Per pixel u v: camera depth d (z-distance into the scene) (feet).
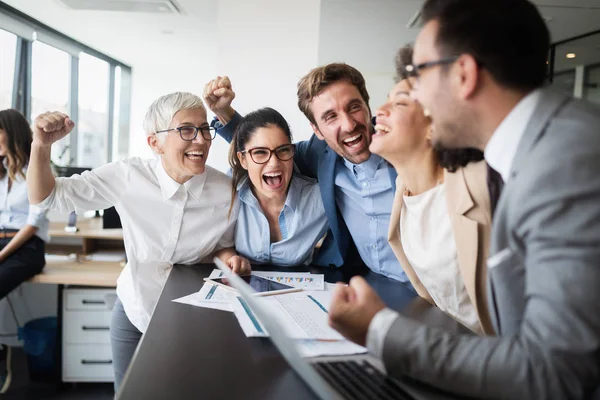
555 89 2.08
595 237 1.64
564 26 9.60
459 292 3.74
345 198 5.19
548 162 1.78
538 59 2.01
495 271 2.23
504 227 2.09
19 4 13.62
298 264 5.45
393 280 4.69
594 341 1.62
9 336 10.12
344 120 4.62
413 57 2.23
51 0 13.29
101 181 5.35
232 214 5.43
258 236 5.36
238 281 2.71
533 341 1.75
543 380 1.70
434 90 2.14
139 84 25.32
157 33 17.24
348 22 10.18
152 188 5.34
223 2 10.43
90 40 18.56
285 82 10.54
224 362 2.52
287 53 10.48
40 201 5.26
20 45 14.78
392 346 2.06
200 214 5.38
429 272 3.77
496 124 2.11
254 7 10.42
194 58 22.49
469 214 3.19
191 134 4.97
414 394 2.10
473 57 1.99
